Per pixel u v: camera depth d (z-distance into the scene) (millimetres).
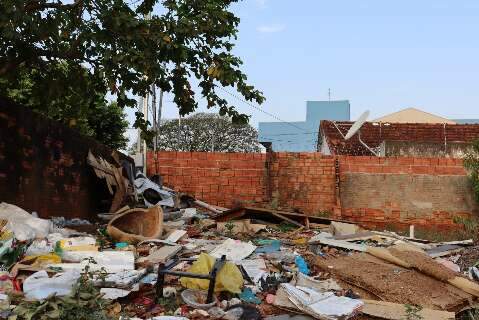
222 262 5473
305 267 6844
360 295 6055
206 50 7539
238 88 7551
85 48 7828
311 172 12844
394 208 12469
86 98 8445
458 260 8016
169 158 13336
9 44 7098
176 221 10164
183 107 8305
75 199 9180
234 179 13133
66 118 8867
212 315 4977
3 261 5523
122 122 17641
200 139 33906
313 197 12781
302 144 30609
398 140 16422
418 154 15461
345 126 17609
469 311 5820
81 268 5586
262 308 5320
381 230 12195
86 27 7262
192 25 7184
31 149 7539
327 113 31078
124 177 11070
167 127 33906
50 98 8461
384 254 6977
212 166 13234
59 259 5852
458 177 12406
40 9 6965
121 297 5094
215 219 10359
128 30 7070
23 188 7332
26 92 10477
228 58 7441
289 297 5355
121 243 7355
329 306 5168
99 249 6703
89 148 9781
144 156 13227
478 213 12227
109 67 7125
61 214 8578
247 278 6031
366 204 12570
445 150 15430
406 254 6867
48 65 8320
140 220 8641
